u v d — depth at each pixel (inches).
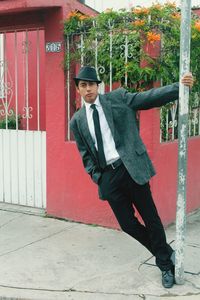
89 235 209.3
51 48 225.9
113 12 207.6
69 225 224.1
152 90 148.4
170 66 200.5
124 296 151.3
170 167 220.8
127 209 155.9
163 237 155.7
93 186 220.4
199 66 222.1
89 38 212.2
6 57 252.5
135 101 149.2
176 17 202.8
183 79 146.1
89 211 223.1
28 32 249.6
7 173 255.4
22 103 256.4
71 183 227.1
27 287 159.0
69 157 226.1
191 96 236.1
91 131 152.3
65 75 224.8
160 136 212.8
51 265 176.9
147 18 199.5
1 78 255.3
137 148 150.0
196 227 221.5
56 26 222.7
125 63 201.3
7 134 252.5
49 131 231.9
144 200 152.3
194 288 155.1
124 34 203.2
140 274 166.7
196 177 251.8
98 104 151.9
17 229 219.9
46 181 237.1
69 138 229.3
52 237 207.9
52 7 219.1
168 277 156.5
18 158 249.9
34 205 247.6
